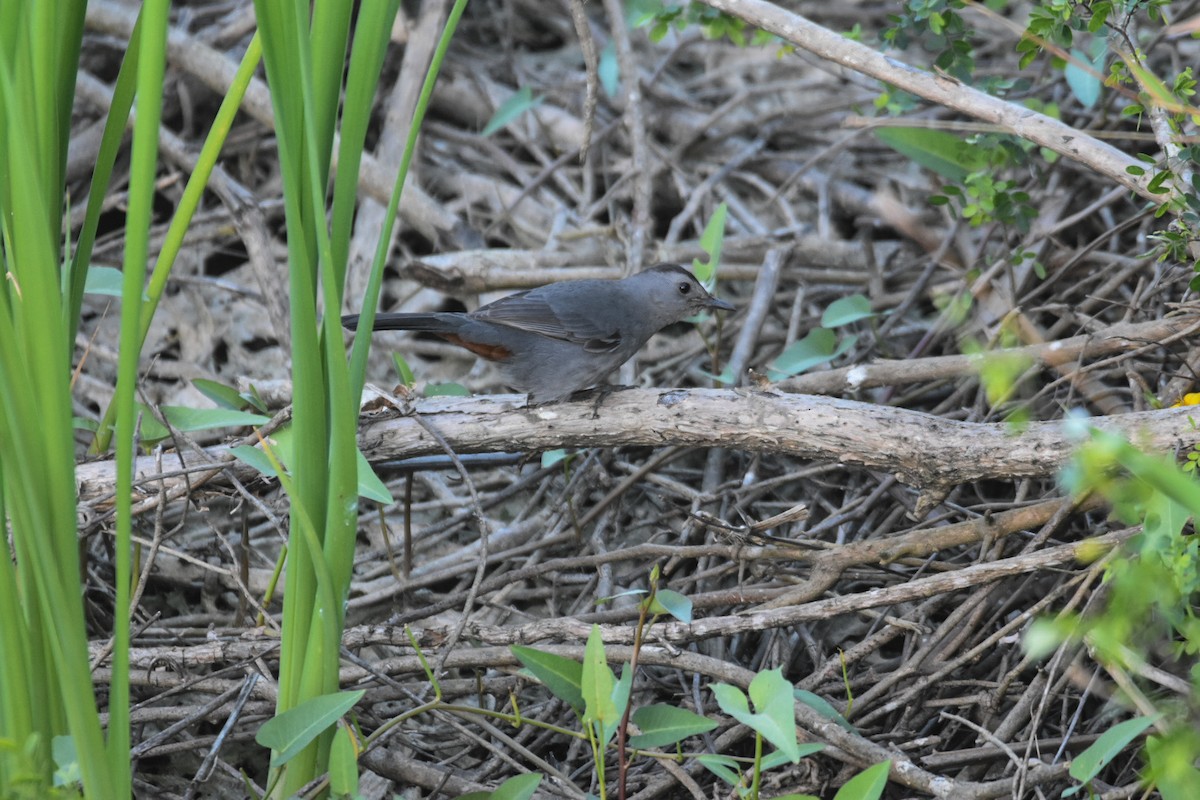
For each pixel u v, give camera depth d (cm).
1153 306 1027
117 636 525
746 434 806
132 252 496
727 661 855
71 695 515
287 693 614
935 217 1251
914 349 1102
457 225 1264
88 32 1411
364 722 822
